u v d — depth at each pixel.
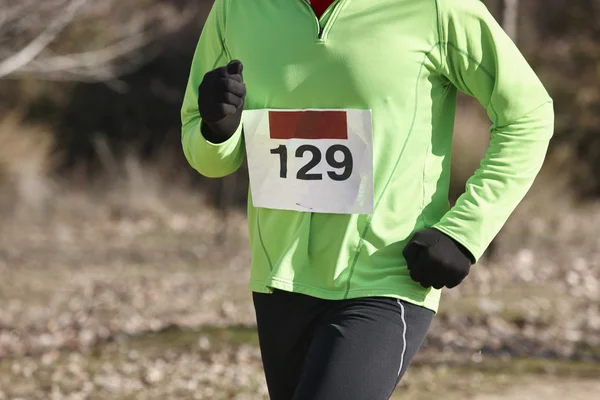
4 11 29.81
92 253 42.19
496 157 7.49
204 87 7.45
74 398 17.64
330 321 7.43
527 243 38.91
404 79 7.38
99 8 44.22
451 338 22.05
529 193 43.62
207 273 36.19
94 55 36.38
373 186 7.44
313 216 7.62
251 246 8.14
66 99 61.78
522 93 7.50
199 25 61.78
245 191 55.62
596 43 56.69
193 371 19.58
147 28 49.12
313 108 7.54
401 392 17.48
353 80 7.39
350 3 7.48
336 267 7.47
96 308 28.58
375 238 7.47
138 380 18.97
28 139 54.75
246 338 22.77
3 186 52.50
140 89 62.44
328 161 7.54
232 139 7.79
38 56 35.50
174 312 27.33
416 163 7.52
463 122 41.19
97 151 59.38
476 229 7.29
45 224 51.38
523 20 56.81
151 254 41.69
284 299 7.70
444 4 7.38
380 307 7.38
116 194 55.84
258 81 7.76
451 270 7.18
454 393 17.41
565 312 25.62
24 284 33.94
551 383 18.16
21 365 20.56
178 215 54.19
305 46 7.53
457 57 7.45
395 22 7.39
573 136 52.38
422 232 7.30
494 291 28.94
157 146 61.78
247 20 7.85
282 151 7.71
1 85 59.47
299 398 7.05
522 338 22.11
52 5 30.56
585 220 43.94
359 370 7.07
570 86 53.78
